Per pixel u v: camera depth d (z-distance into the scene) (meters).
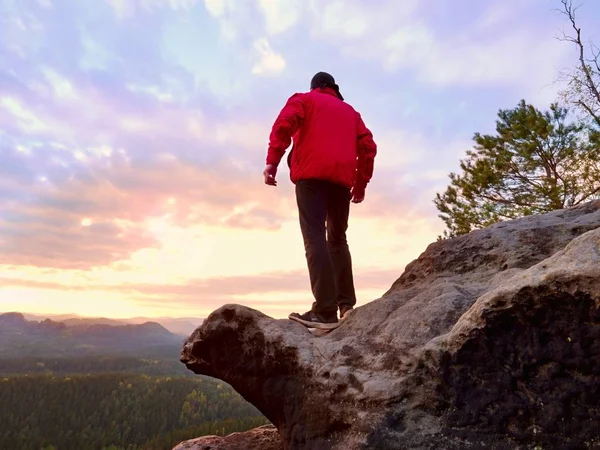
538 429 1.85
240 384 3.34
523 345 1.92
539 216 3.88
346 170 3.25
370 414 2.28
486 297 2.04
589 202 3.86
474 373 2.06
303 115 3.24
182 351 3.88
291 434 2.78
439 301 2.69
